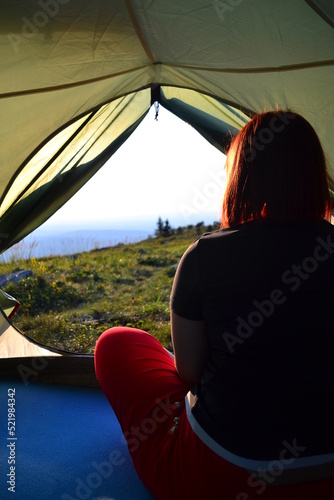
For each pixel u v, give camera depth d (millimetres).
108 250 9898
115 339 1820
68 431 2402
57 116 2732
